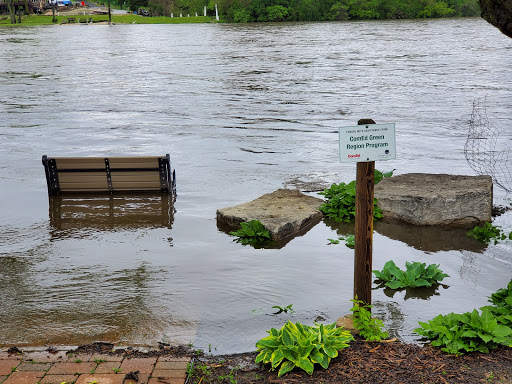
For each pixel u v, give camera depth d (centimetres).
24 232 879
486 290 662
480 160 1309
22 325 589
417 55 3875
